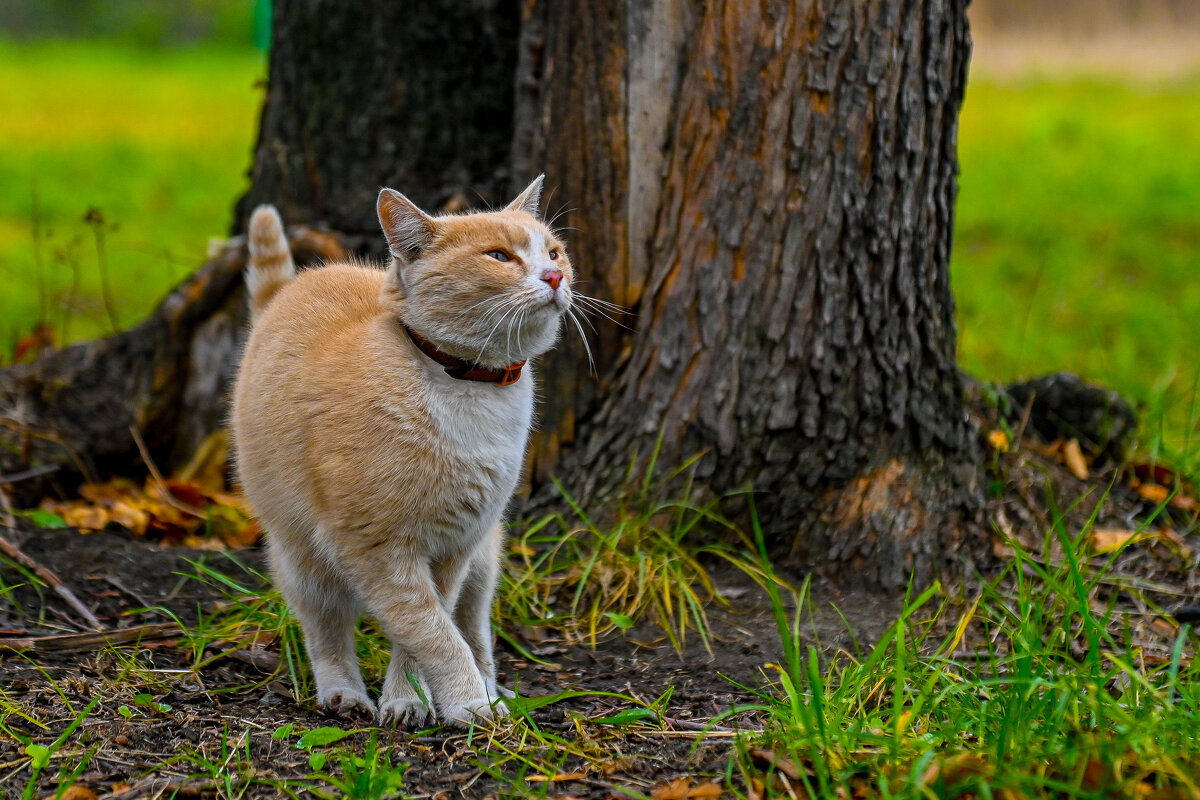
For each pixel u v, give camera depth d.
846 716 3.92
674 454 5.54
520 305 4.11
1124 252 11.86
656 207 5.56
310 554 4.36
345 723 4.18
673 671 4.73
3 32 37.19
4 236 12.77
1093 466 6.42
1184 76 22.91
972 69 24.78
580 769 3.76
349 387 4.06
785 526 5.56
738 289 5.42
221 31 37.78
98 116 21.89
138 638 4.75
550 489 5.75
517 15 6.71
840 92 5.25
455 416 4.08
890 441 5.58
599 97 5.50
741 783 3.60
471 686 4.09
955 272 10.86
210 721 4.11
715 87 5.32
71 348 7.00
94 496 6.38
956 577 5.40
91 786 3.55
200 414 6.81
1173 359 8.32
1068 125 17.70
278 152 7.10
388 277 4.22
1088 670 3.92
